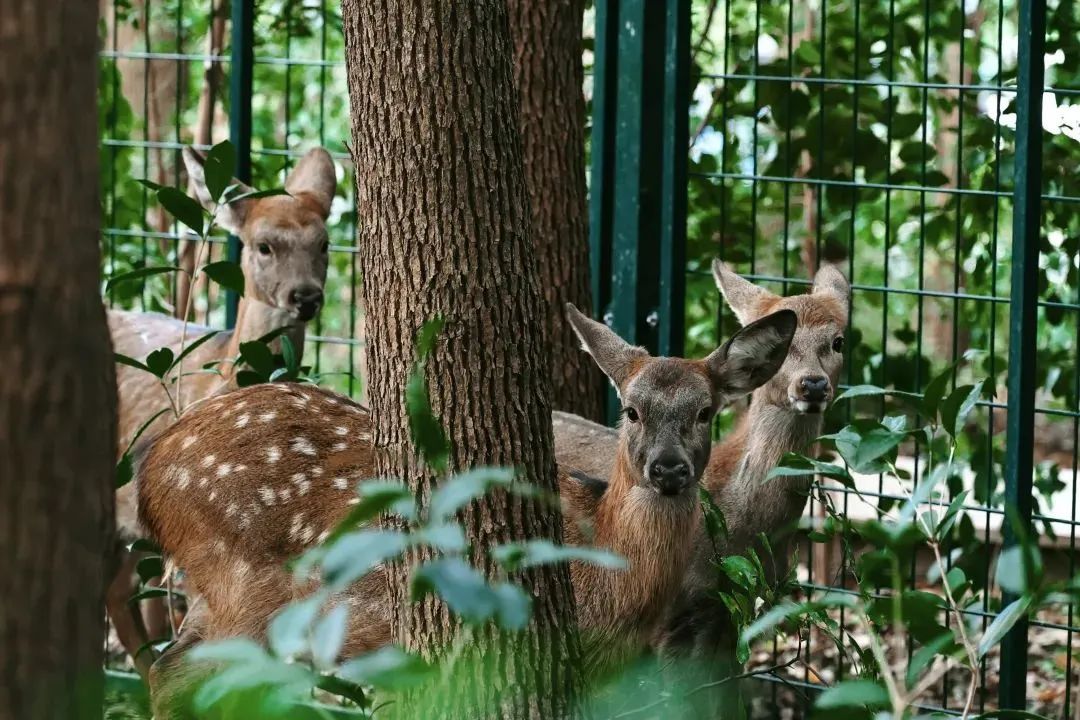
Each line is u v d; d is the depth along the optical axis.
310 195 8.82
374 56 4.67
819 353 7.15
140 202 11.43
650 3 7.80
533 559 2.53
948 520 4.47
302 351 8.79
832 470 4.99
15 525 2.61
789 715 8.15
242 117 8.72
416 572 2.36
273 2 12.09
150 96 12.52
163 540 6.68
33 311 2.59
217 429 6.62
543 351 4.82
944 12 10.79
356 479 6.39
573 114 8.09
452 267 4.62
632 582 6.27
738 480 7.06
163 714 6.25
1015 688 6.68
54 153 2.60
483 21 4.66
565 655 4.67
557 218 8.05
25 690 2.63
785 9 11.68
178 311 11.58
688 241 9.93
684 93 7.66
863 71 10.12
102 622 2.76
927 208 10.00
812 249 10.84
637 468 6.23
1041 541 9.73
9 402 2.58
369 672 2.42
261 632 6.39
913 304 12.70
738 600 5.62
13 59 2.57
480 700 4.43
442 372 4.62
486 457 4.63
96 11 2.69
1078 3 9.58
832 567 10.03
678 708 5.58
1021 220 6.68
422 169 4.62
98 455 2.71
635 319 7.95
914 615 3.65
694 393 6.24
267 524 6.40
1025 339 6.69
